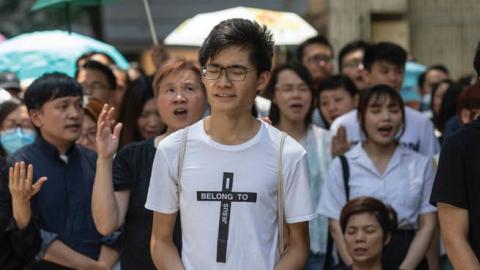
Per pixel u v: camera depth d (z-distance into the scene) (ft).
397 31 99.19
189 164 32.50
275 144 32.55
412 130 53.98
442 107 61.36
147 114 52.90
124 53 135.03
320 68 68.44
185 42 65.98
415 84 81.76
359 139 54.95
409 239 48.14
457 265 33.01
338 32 98.68
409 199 48.62
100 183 38.70
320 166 52.03
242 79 31.86
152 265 40.16
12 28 130.52
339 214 49.14
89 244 44.52
